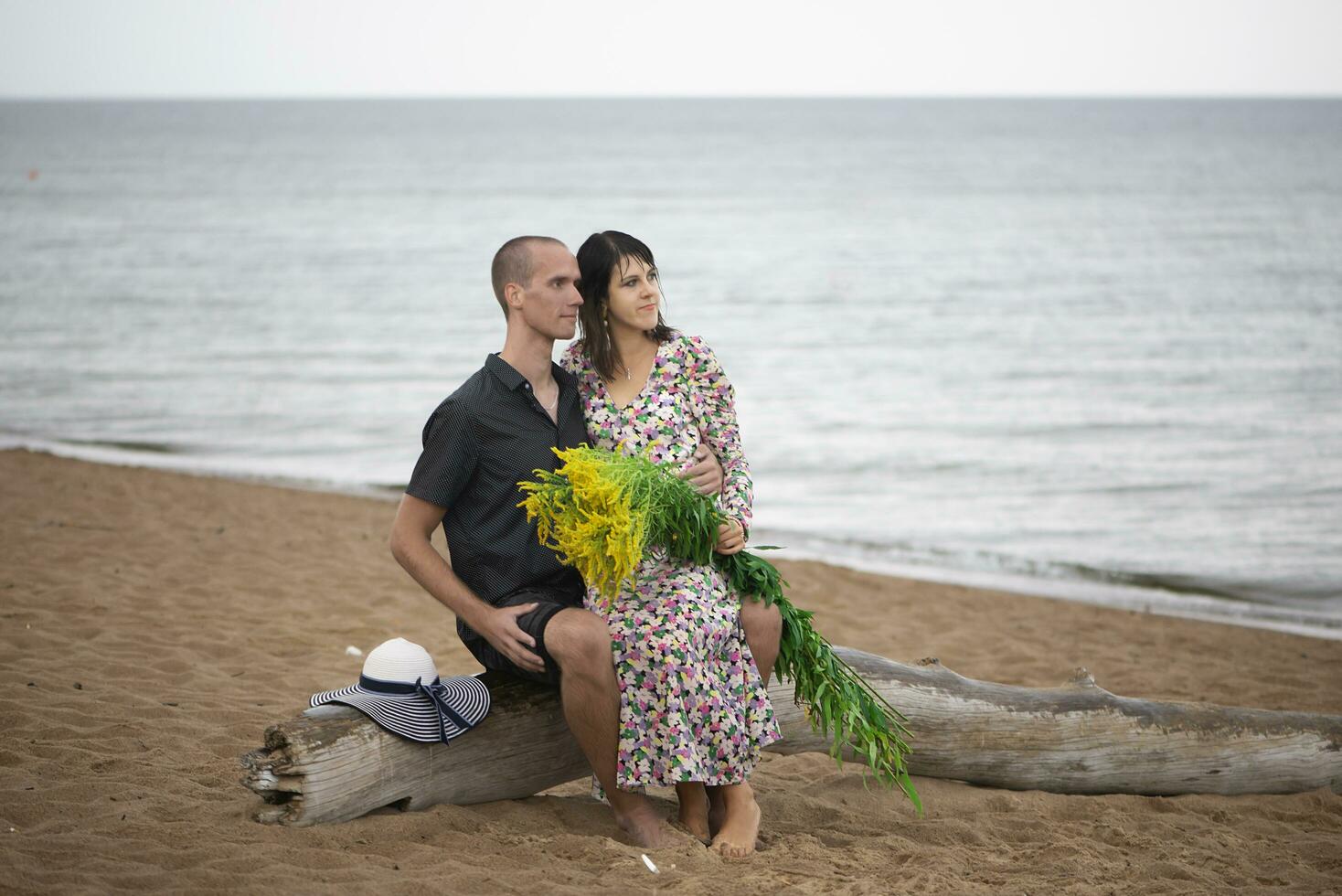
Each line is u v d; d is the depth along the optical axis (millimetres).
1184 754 4691
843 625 7715
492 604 3838
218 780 4090
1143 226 42219
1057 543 10367
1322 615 8688
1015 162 84562
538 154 103938
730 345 21094
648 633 3637
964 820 4242
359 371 18188
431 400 16141
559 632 3588
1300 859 4012
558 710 3975
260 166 84188
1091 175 70750
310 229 42625
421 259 34156
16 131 153750
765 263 34031
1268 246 35438
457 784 3846
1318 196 53062
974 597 8664
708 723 3672
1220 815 4504
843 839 3961
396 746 3693
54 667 5516
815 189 63531
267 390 16578
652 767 3648
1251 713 4832
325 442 13625
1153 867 3717
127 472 11164
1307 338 20875
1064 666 6949
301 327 22359
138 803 3732
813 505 11555
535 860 3488
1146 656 7289
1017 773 4590
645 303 3961
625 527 3482
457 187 66250
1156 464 12961
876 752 4051
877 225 44969
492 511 3828
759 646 3879
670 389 4027
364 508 10359
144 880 3096
